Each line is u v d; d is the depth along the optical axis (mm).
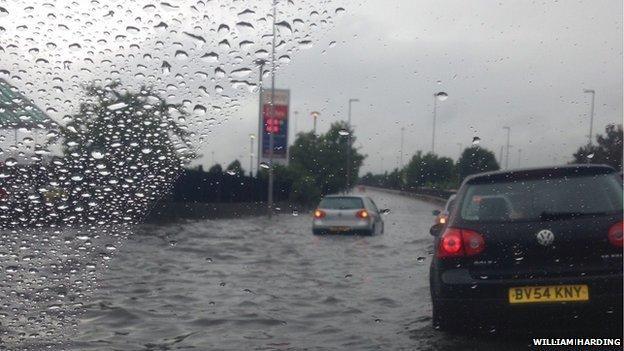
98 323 5480
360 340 5160
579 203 5195
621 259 4961
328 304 6605
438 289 5312
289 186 16766
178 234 12602
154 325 5500
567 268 5004
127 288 7062
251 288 7488
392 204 15289
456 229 5301
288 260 10305
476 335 5289
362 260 10469
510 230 5141
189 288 7324
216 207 15680
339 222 15211
